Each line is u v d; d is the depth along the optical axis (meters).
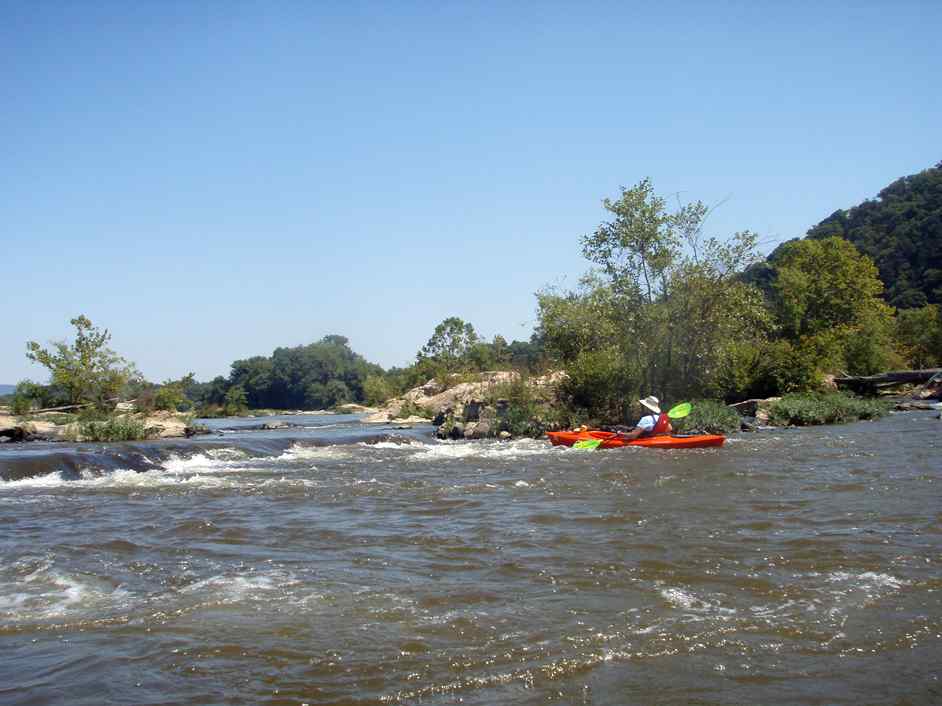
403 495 12.01
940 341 47.38
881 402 28.61
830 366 33.97
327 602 6.52
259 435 25.45
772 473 13.24
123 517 10.57
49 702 4.70
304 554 8.24
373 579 7.21
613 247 26.36
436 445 21.59
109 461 15.87
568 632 5.71
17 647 5.64
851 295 45.38
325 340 141.50
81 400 30.88
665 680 4.87
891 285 73.38
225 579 7.30
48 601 6.72
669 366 26.58
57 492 12.98
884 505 10.12
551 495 11.66
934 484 11.65
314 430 29.31
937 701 4.52
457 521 9.84
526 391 25.05
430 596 6.63
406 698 4.67
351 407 79.12
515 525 9.49
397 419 34.78
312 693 4.75
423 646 5.48
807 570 7.19
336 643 5.57
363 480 13.81
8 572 7.71
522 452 18.59
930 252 71.25
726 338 26.53
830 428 22.69
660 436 18.48
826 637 5.54
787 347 30.14
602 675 4.96
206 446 18.25
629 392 25.92
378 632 5.78
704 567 7.35
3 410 30.58
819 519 9.36
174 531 9.56
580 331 26.94
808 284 43.38
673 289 25.97
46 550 8.65
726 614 6.04
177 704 4.62
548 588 6.80
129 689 4.86
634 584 6.87
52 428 23.53
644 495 11.39
